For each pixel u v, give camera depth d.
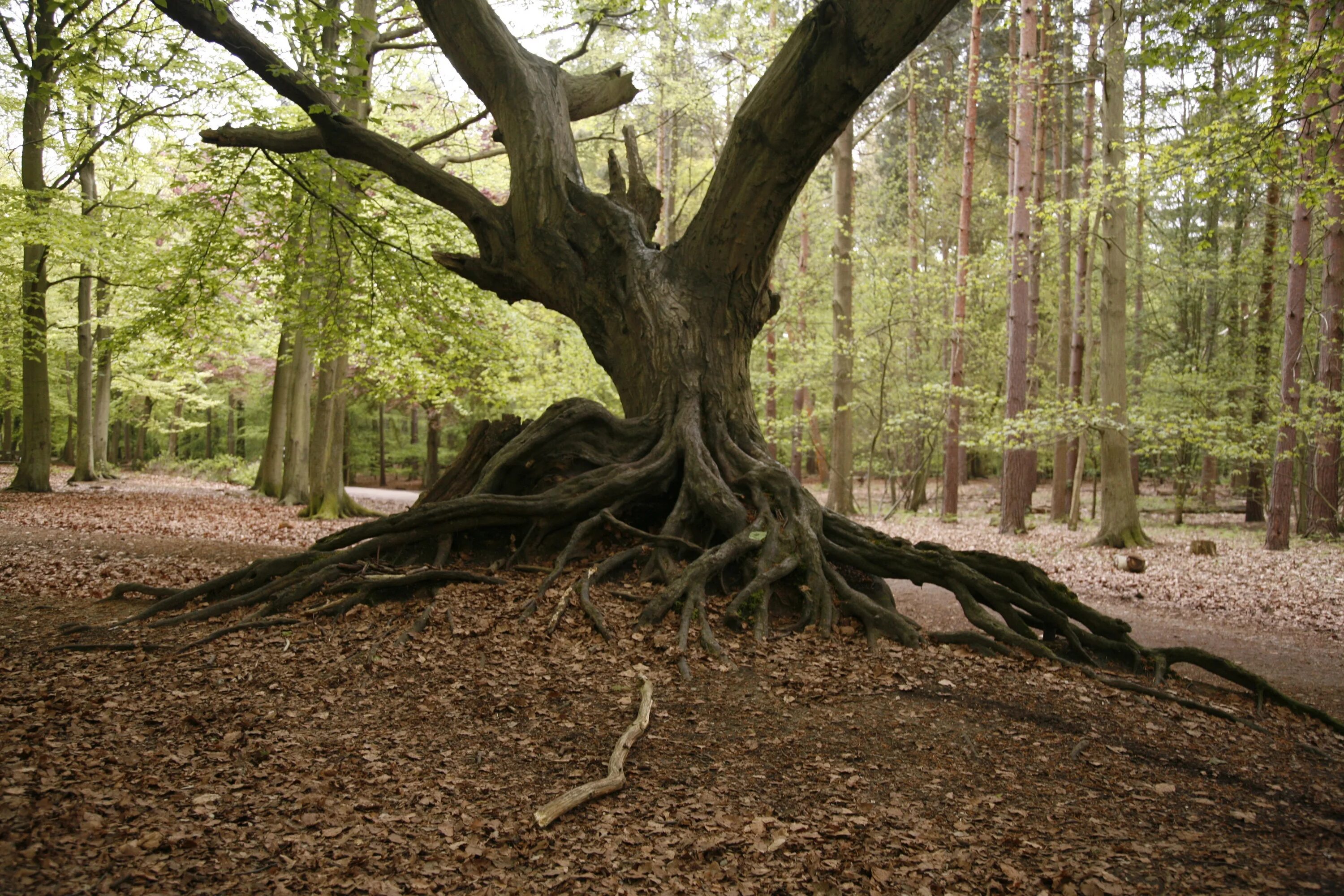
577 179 10.09
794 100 7.52
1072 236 20.89
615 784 4.48
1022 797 4.67
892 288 23.55
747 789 4.59
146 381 29.16
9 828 3.69
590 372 22.42
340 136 10.08
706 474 8.37
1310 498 20.12
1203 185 11.84
